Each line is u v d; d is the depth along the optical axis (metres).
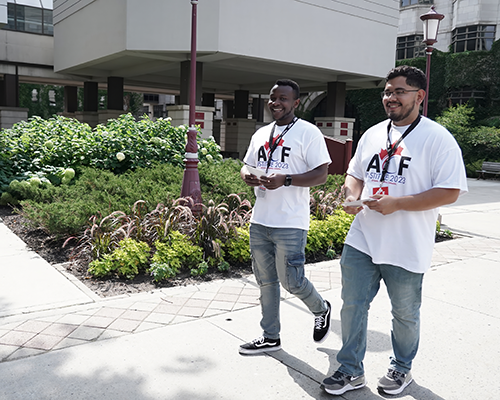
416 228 2.63
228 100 32.03
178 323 3.69
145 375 2.90
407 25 28.20
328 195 7.25
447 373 3.07
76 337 3.37
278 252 3.12
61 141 9.38
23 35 18.08
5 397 2.62
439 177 2.53
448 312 4.18
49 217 5.91
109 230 5.35
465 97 25.48
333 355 3.27
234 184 7.43
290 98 3.13
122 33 12.86
